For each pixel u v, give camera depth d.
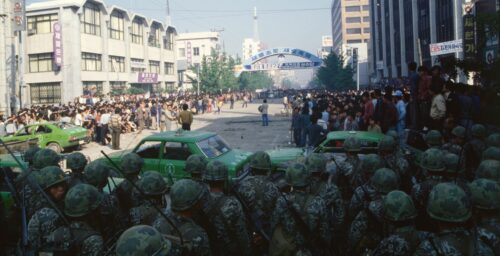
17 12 34.56
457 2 33.34
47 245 3.77
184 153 9.87
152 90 66.38
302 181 4.55
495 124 11.58
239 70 81.19
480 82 13.31
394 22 56.38
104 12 52.44
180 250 3.47
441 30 38.00
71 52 46.41
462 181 5.41
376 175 4.91
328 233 4.50
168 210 4.12
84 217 3.88
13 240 5.21
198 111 42.66
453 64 13.37
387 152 6.94
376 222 4.46
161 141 10.13
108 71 53.91
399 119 12.46
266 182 5.39
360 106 15.91
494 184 3.74
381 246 3.85
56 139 18.25
